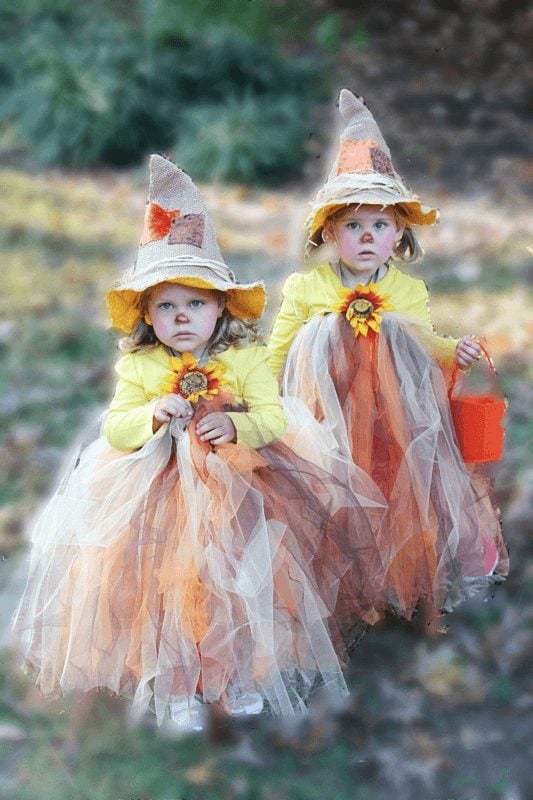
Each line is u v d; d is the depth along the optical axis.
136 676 3.11
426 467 3.60
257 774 3.00
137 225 7.94
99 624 3.10
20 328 6.07
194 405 3.14
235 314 3.24
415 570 3.61
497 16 11.99
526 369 5.62
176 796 2.92
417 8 12.12
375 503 3.45
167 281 3.04
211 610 3.03
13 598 3.74
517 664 3.45
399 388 3.65
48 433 4.99
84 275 6.85
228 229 8.05
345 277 3.76
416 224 3.79
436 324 6.20
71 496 3.23
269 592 3.05
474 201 8.69
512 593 3.85
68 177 9.27
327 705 3.26
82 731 3.16
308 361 3.69
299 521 3.20
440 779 2.98
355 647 3.54
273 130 9.62
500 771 3.01
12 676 3.38
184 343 3.10
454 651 3.52
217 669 3.06
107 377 5.54
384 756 3.06
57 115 9.59
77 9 11.02
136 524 3.10
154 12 10.57
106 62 9.86
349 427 3.62
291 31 11.70
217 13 11.20
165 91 9.94
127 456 3.19
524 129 10.10
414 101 10.66
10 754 3.07
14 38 10.68
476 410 3.69
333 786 2.96
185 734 3.13
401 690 3.33
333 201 3.52
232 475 3.09
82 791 2.93
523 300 6.53
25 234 7.48
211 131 9.52
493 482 3.96
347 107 3.70
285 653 3.12
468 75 11.16
